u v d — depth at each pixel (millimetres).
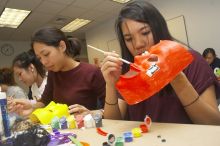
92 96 1328
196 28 3619
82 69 1316
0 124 725
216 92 828
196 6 3578
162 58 622
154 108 882
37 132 638
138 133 597
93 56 5621
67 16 4492
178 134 564
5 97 756
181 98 741
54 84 1369
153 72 611
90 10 4281
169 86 812
